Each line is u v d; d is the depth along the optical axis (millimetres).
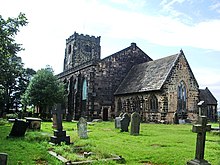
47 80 42094
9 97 59406
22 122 16188
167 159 10875
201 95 57969
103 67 48719
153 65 45875
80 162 9633
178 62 40688
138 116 20109
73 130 23453
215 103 58406
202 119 9398
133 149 12969
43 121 37719
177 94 39719
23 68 59219
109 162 9930
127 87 46406
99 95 47500
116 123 26422
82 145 13906
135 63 52375
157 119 38531
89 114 46156
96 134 19781
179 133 21297
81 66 51844
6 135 16688
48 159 10258
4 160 6062
